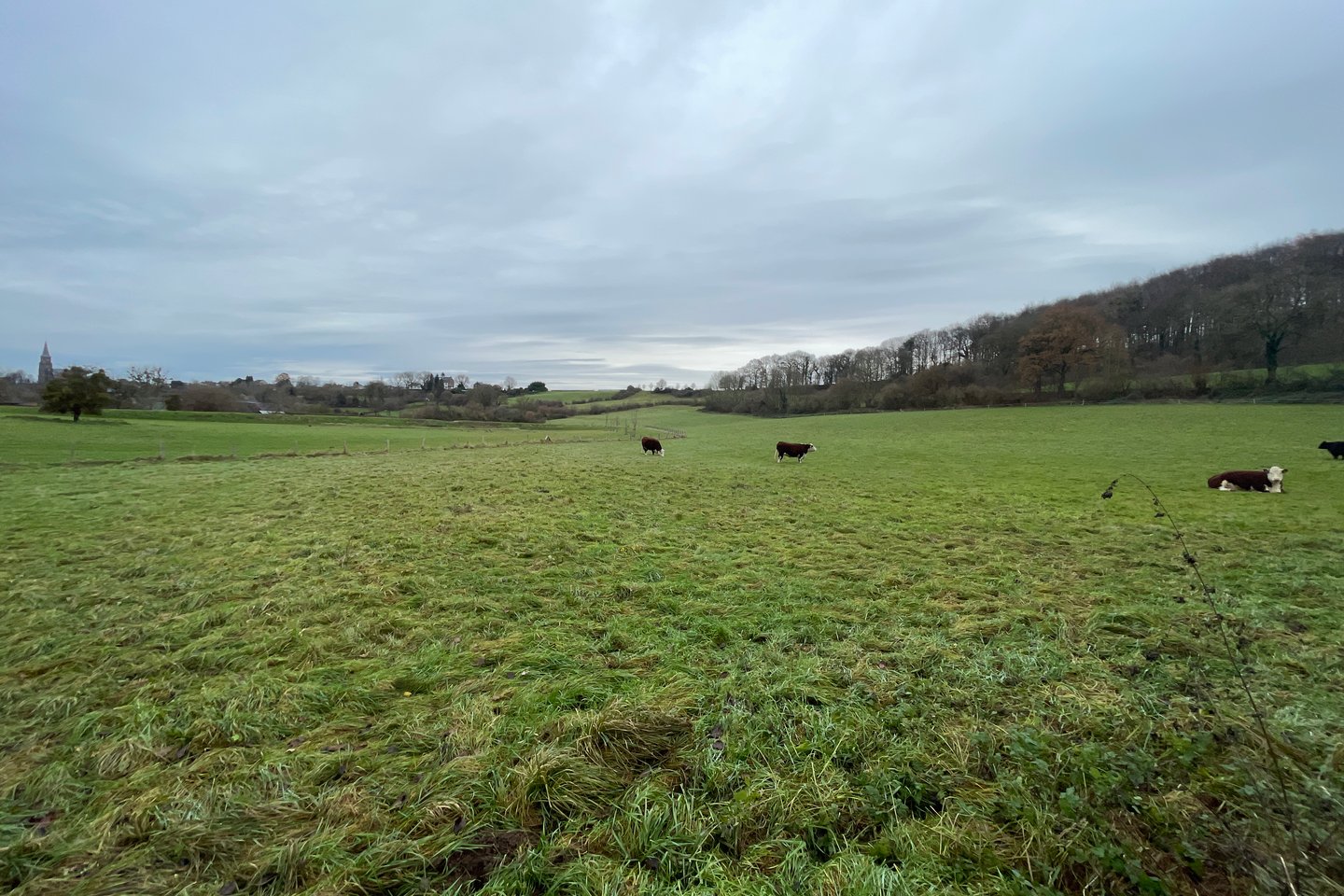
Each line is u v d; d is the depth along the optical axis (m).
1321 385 45.34
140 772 3.61
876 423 52.06
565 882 2.74
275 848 2.95
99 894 2.72
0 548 9.30
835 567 8.36
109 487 16.09
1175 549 9.38
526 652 5.36
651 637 5.79
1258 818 2.83
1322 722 3.92
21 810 3.29
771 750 3.73
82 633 5.93
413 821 3.12
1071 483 17.25
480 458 27.31
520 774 3.41
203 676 5.02
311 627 6.04
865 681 4.70
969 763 3.57
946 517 12.27
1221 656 5.15
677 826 3.05
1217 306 55.41
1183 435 31.14
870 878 2.67
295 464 23.86
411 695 4.64
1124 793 3.14
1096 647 5.47
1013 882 2.65
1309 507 12.95
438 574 7.91
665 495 15.31
